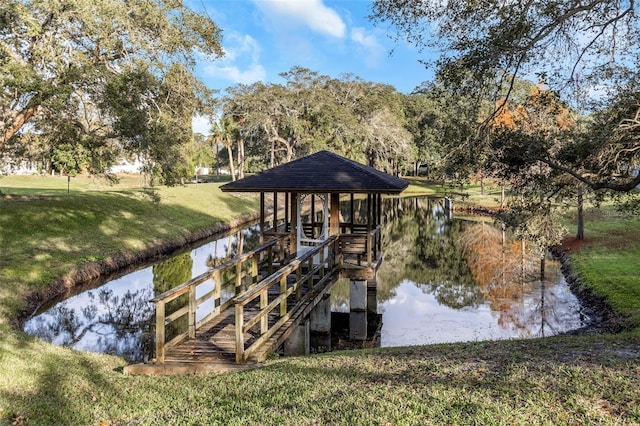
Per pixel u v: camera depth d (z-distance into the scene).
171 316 7.02
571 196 11.74
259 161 59.06
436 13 8.17
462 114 10.02
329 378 5.67
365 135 47.94
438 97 9.40
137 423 4.79
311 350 10.89
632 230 22.20
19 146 17.05
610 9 8.38
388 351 7.23
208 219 30.39
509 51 8.15
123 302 14.52
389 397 4.75
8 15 11.12
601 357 5.76
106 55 13.65
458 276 18.02
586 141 9.98
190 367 6.52
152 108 15.20
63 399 5.57
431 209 41.81
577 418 4.03
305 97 45.66
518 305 13.86
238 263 9.44
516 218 12.30
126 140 14.45
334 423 4.27
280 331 7.92
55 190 30.20
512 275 17.73
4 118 12.77
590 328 11.24
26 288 13.58
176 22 14.74
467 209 38.88
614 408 4.21
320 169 12.46
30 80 11.23
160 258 21.39
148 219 25.53
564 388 4.67
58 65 11.95
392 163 59.69
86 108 14.07
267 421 4.44
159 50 14.41
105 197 26.30
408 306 14.23
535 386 4.77
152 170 15.95
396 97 56.88
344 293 16.47
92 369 6.90
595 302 13.11
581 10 8.02
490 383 4.95
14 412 5.08
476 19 8.05
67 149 15.69
